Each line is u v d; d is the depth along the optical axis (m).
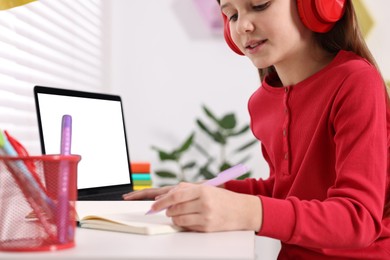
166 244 0.57
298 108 1.00
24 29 1.50
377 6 2.46
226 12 0.98
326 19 0.94
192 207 0.66
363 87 0.87
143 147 2.55
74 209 0.57
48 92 1.14
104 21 2.43
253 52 0.97
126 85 2.57
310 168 0.94
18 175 0.55
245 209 0.69
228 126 2.33
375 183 0.79
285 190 1.02
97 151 1.28
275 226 0.70
